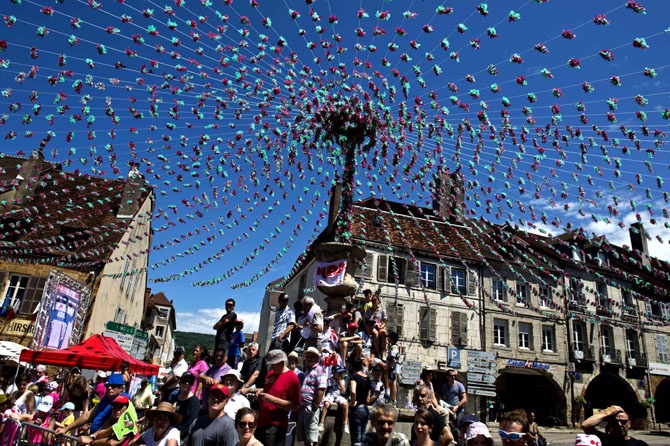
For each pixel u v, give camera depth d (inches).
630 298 1106.7
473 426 155.9
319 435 255.4
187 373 239.8
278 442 205.8
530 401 1055.0
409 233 995.3
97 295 750.5
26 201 824.3
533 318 1019.3
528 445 155.8
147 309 1456.7
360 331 350.9
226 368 255.9
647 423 1046.4
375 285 929.5
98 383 411.8
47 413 317.1
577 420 990.4
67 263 764.0
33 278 743.1
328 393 266.2
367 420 257.8
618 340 1080.8
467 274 1003.9
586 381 1027.9
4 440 228.5
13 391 360.8
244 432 174.4
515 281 1035.3
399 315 929.5
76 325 660.7
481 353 948.0
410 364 893.8
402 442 171.0
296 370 265.0
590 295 1059.3
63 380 598.9
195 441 181.3
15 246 742.5
